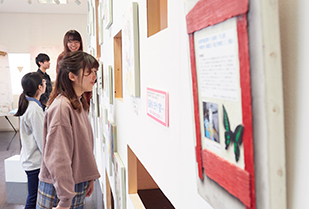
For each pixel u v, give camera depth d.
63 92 1.47
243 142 0.33
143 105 1.00
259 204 0.31
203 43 0.39
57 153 1.36
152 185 1.57
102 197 3.04
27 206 2.12
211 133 0.41
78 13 6.63
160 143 0.81
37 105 2.10
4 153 4.82
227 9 0.32
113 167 1.85
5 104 6.38
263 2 0.27
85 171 1.56
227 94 0.34
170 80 0.69
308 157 0.29
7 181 3.11
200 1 0.38
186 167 0.61
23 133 2.10
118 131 1.69
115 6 1.63
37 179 2.12
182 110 0.61
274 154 0.29
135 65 1.04
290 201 0.32
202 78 0.41
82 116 1.58
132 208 1.29
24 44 6.59
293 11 0.30
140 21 0.99
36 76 2.12
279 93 0.28
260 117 0.29
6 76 6.36
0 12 6.43
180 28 0.59
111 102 1.93
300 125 0.30
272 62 0.28
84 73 1.48
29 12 6.50
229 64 0.33
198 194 0.55
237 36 0.31
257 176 0.31
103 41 2.44
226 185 0.38
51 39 6.66
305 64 0.29
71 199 1.41
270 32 0.27
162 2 0.94
